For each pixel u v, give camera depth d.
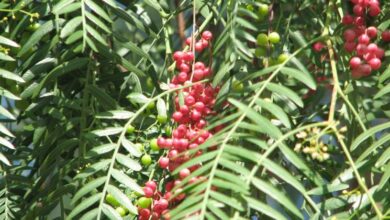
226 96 0.68
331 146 0.75
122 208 0.72
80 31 0.72
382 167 0.67
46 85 0.75
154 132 0.76
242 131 0.68
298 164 0.62
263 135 0.69
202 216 0.58
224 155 0.61
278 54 0.75
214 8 0.76
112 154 0.75
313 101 0.76
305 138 0.70
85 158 0.71
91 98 0.76
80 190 0.69
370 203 0.65
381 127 0.65
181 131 0.70
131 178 0.73
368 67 0.71
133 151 0.71
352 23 0.73
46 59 0.76
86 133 0.73
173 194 0.63
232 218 0.60
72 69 0.74
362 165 0.66
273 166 0.61
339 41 0.73
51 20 0.75
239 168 0.60
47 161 0.74
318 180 0.65
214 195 0.59
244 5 0.75
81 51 0.73
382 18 0.76
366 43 0.71
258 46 0.73
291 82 0.73
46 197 0.75
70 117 0.76
